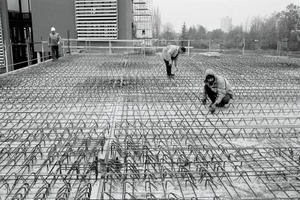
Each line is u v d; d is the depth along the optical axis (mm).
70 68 10117
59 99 6004
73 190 2877
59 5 16703
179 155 3514
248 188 2949
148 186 2967
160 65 11078
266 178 3115
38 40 17000
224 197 2779
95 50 17422
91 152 3492
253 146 3906
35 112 5145
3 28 15086
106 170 3123
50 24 16891
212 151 3648
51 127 4414
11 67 14336
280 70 10086
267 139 4152
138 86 7262
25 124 4516
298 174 3152
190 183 2949
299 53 16672
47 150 3697
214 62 12203
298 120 4957
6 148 3688
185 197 2785
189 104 5770
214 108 5238
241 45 19562
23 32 17203
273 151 3701
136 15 22391
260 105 5750
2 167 3309
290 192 2891
